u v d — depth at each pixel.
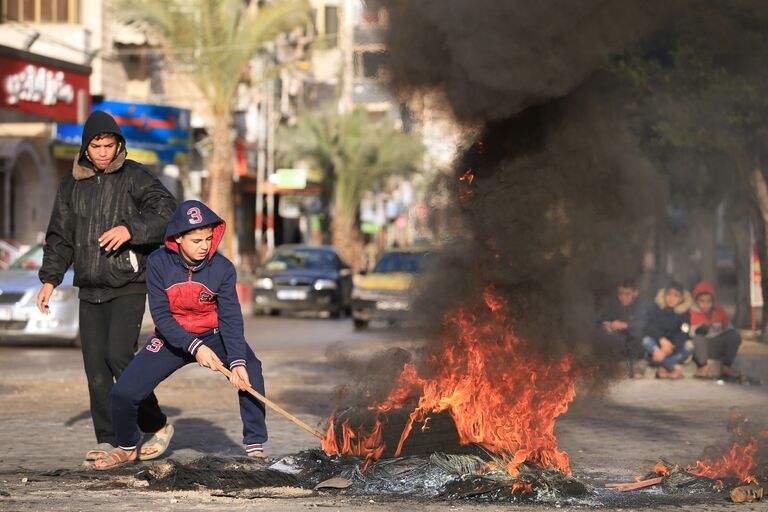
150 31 36.00
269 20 36.09
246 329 24.22
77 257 7.08
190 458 7.28
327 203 58.81
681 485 6.17
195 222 6.38
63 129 34.84
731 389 12.74
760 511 5.45
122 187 7.15
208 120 46.31
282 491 5.83
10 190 36.06
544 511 5.37
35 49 38.47
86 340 7.12
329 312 29.94
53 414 9.84
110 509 5.28
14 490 5.89
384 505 5.44
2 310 17.48
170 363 6.73
